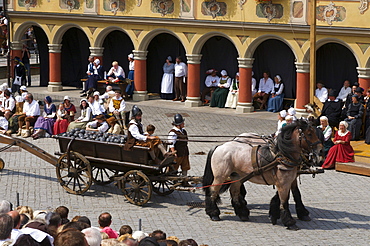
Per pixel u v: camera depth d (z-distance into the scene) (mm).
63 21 33344
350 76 27891
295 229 14664
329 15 25688
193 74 30125
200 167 20359
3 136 17875
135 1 30875
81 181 18453
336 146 19828
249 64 28578
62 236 6285
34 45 49688
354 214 15859
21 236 6875
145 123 26750
